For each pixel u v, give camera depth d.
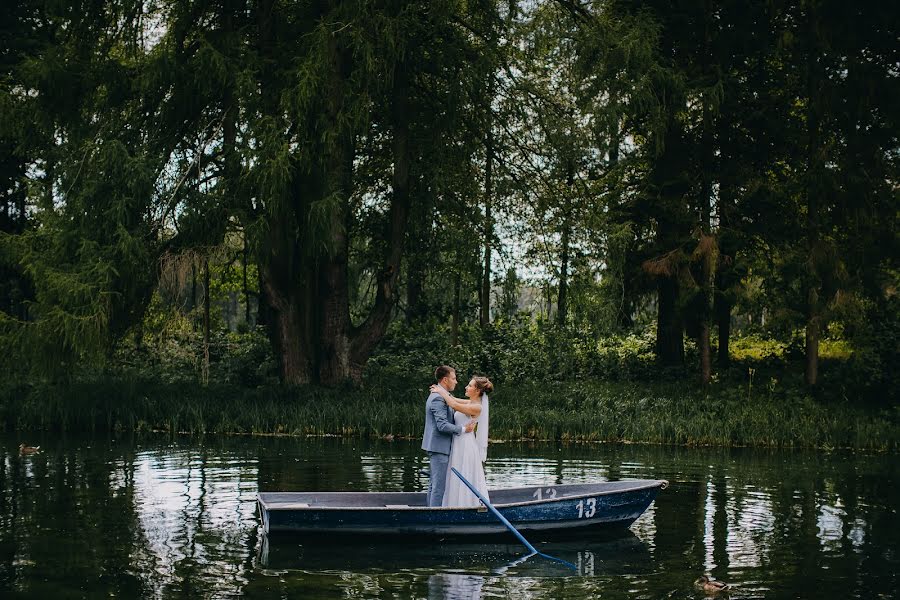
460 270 23.58
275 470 12.40
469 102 19.53
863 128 20.00
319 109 17.47
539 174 22.17
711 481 12.05
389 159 21.67
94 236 16.59
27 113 17.64
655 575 7.34
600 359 25.12
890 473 13.00
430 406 9.37
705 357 21.58
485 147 21.69
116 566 7.34
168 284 17.09
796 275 20.55
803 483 11.93
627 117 19.94
